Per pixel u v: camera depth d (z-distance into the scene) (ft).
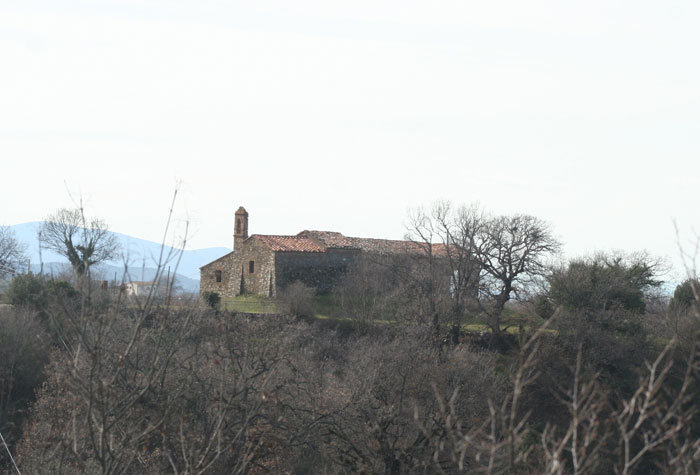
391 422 265.34
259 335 246.88
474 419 279.28
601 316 511.40
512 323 584.81
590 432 62.39
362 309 572.92
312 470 253.44
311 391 256.52
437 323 525.75
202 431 158.61
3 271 447.83
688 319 391.04
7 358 327.47
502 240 581.53
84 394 88.17
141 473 141.49
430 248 602.03
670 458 63.62
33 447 210.18
